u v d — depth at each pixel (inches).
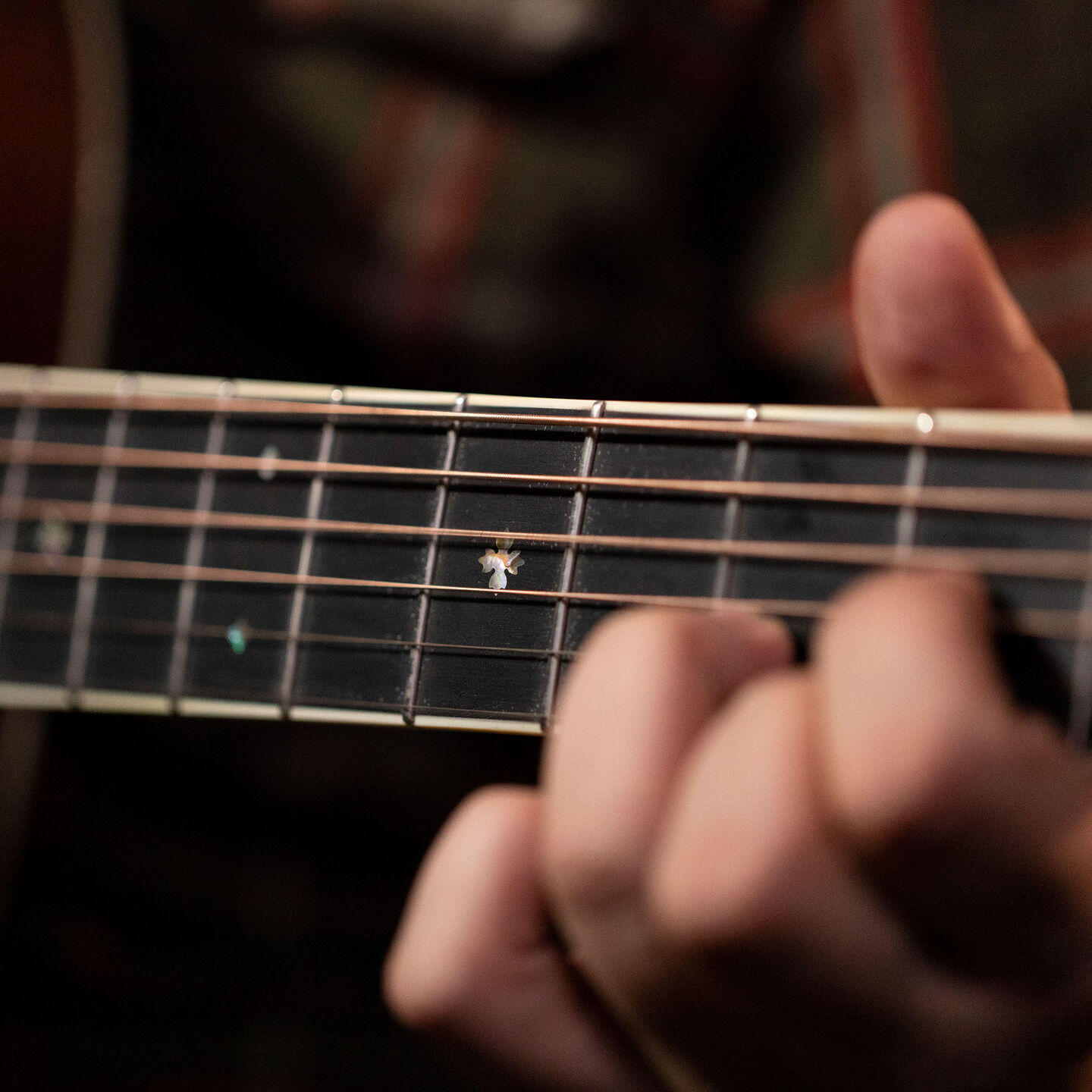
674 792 17.6
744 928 17.3
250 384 20.2
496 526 19.3
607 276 27.9
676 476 18.9
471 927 19.0
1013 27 28.0
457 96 27.2
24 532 20.7
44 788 24.3
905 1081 17.8
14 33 24.2
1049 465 18.2
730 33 28.5
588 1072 19.1
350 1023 25.2
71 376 20.7
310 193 26.0
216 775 25.3
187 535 20.2
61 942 24.6
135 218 24.4
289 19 26.5
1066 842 17.1
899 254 19.7
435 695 19.3
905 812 17.0
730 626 18.1
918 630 17.2
